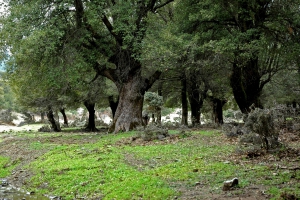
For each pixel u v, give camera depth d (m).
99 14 16.77
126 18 17.25
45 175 10.39
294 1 18.45
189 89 26.97
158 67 18.56
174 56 17.62
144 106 33.19
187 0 19.69
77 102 30.12
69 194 8.62
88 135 19.44
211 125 23.08
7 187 10.25
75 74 17.22
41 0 16.06
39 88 21.50
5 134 25.94
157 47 17.19
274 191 6.07
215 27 20.45
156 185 7.50
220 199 6.08
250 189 6.44
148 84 20.30
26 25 15.95
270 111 10.70
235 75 20.14
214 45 17.58
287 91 33.34
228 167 8.28
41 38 15.67
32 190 9.57
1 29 16.58
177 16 20.36
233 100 37.72
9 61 17.08
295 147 10.38
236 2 18.28
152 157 10.70
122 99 19.56
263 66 21.95
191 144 12.45
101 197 7.81
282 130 14.66
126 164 10.06
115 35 18.55
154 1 19.58
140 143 13.70
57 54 17.53
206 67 21.75
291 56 17.86
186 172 8.26
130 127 19.00
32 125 44.78
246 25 18.95
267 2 18.62
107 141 14.80
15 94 32.47
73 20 18.34
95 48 18.89
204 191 6.74
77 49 18.02
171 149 11.66
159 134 14.50
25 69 17.33
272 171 7.52
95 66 19.70
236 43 17.50
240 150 9.89
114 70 19.84
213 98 27.94
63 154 12.48
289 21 18.47
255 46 16.44
